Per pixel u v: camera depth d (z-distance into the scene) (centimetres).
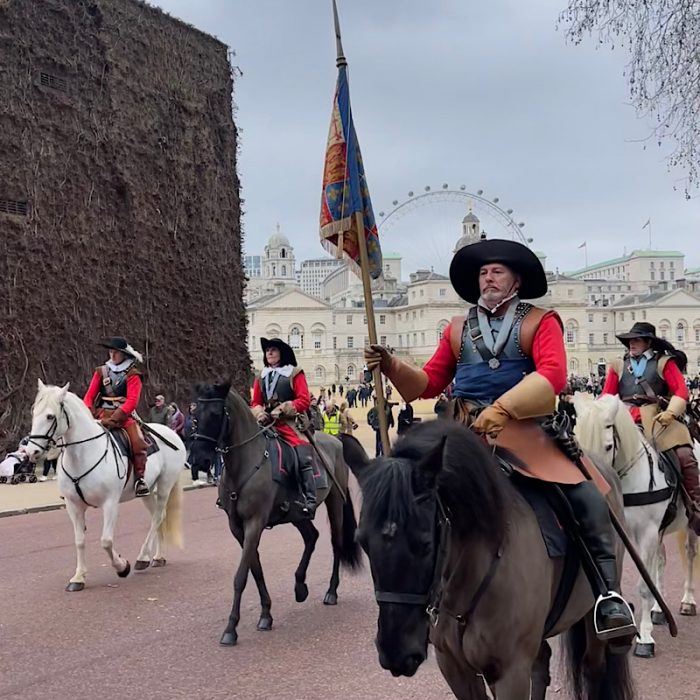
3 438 1888
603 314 11831
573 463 378
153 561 963
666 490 636
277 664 587
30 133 2056
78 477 840
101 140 2242
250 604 768
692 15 1047
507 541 329
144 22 2434
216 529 1235
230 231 2700
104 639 655
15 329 1956
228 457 698
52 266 2064
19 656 612
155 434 952
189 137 2547
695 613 704
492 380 369
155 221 2391
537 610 335
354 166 409
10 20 2038
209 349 2544
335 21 421
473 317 384
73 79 2194
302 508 734
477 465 318
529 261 380
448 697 516
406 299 11794
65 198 2120
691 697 505
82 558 848
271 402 772
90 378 2114
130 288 2286
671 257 18738
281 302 10569
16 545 1105
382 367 382
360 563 780
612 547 368
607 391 721
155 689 539
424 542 279
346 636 657
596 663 418
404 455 312
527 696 331
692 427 713
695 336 11531
